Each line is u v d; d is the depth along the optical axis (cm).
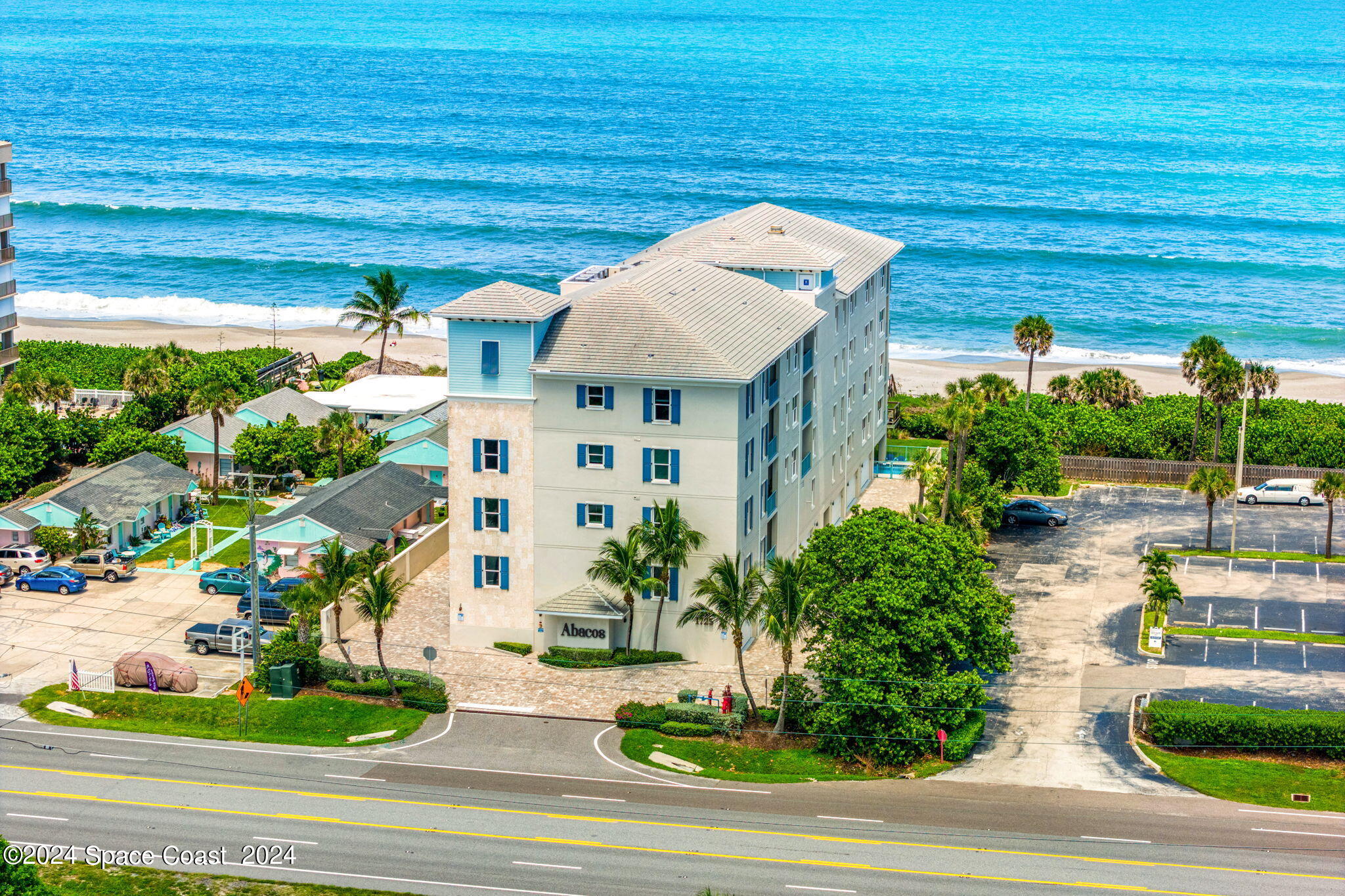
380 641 7588
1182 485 11675
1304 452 11806
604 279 9000
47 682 7869
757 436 8175
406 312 14738
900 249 11475
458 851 6084
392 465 10769
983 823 6400
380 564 9312
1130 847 6178
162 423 12444
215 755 7019
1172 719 7150
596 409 7844
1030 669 8169
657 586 7781
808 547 7525
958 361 17175
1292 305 19500
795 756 7069
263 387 13538
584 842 6175
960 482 9669
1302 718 7112
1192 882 5884
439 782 6744
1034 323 13425
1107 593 9325
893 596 6938
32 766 6838
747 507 8044
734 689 7756
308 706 7556
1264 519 10806
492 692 7738
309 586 8225
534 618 8169
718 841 6200
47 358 14512
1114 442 12156
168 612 8894
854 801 6612
